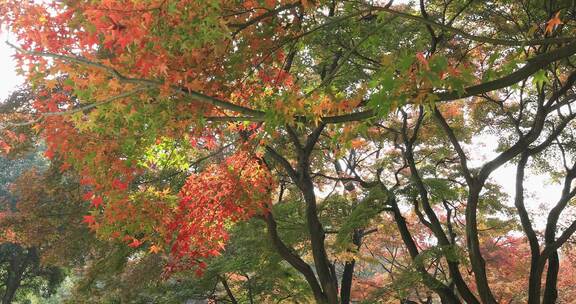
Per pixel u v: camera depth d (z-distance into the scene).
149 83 5.24
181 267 9.98
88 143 6.21
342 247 13.12
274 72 7.22
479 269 11.07
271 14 5.94
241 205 8.22
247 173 8.66
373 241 19.73
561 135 13.86
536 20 10.24
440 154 16.08
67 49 5.70
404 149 15.20
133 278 14.14
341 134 5.86
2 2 5.56
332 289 11.73
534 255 11.23
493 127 14.46
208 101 5.55
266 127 5.45
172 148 7.98
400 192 12.78
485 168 10.84
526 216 11.29
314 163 16.42
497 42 5.06
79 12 5.25
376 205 12.71
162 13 4.89
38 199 16.42
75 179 15.33
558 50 4.74
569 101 11.64
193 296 15.30
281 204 14.27
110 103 5.49
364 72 10.31
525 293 15.97
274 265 13.73
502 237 16.78
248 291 16.58
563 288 16.69
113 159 6.30
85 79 5.59
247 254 13.64
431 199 13.73
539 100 10.48
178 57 5.52
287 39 6.62
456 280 11.56
